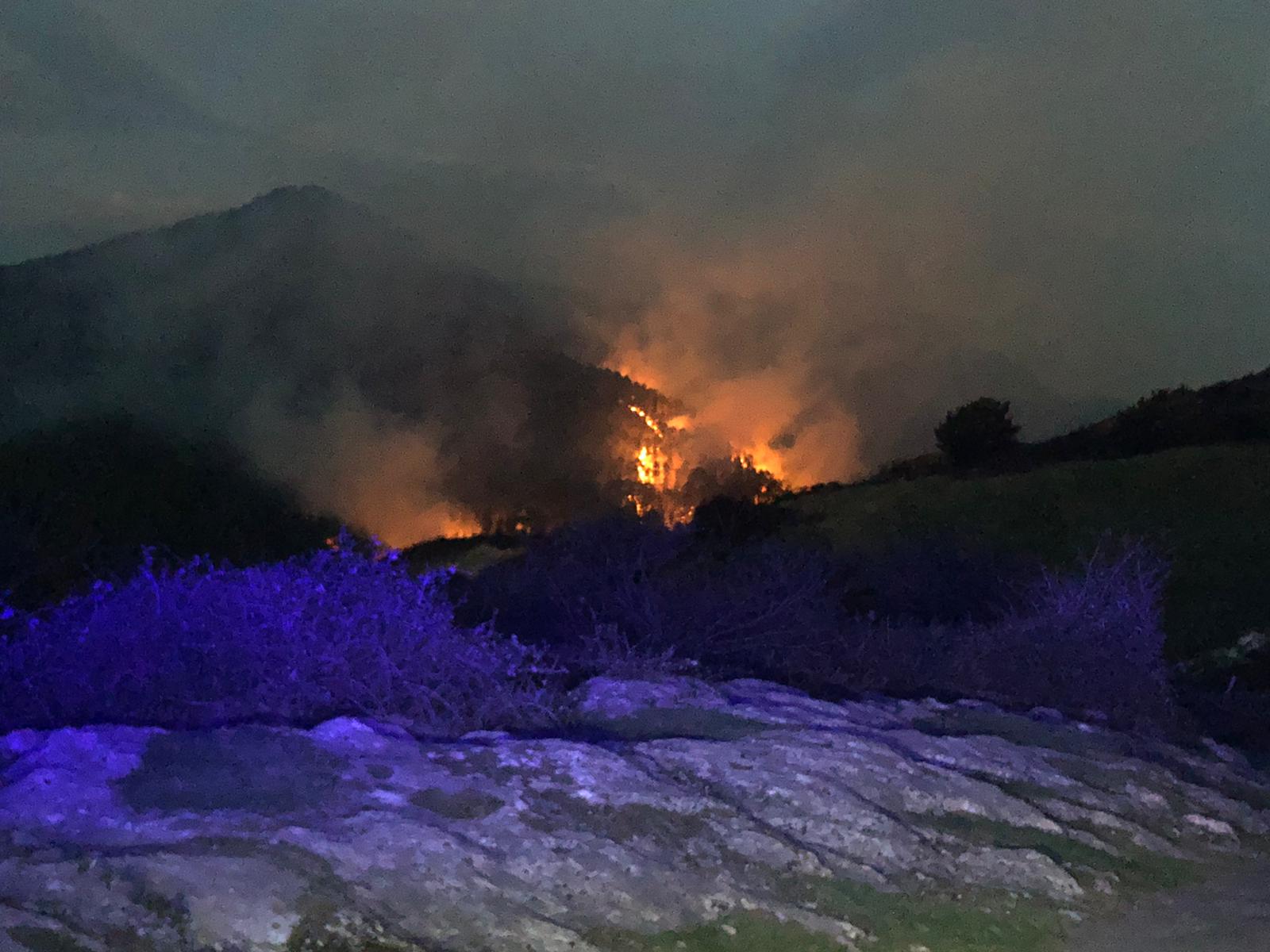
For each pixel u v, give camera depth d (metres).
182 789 5.48
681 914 5.13
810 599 11.27
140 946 4.05
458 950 4.50
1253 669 14.49
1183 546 19.33
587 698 8.09
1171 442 26.06
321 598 7.65
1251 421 25.56
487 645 8.05
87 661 7.14
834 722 8.38
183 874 4.45
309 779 5.79
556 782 6.21
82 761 5.62
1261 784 9.19
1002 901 5.86
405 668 7.50
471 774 6.16
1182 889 6.38
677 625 10.22
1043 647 11.16
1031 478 23.86
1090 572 12.38
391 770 6.05
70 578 12.84
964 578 14.79
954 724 9.06
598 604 10.66
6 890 4.23
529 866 5.22
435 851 5.12
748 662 10.43
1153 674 11.20
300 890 4.55
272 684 7.13
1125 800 7.84
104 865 4.45
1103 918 5.80
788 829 6.23
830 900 5.55
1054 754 8.56
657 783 6.43
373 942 4.39
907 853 6.20
